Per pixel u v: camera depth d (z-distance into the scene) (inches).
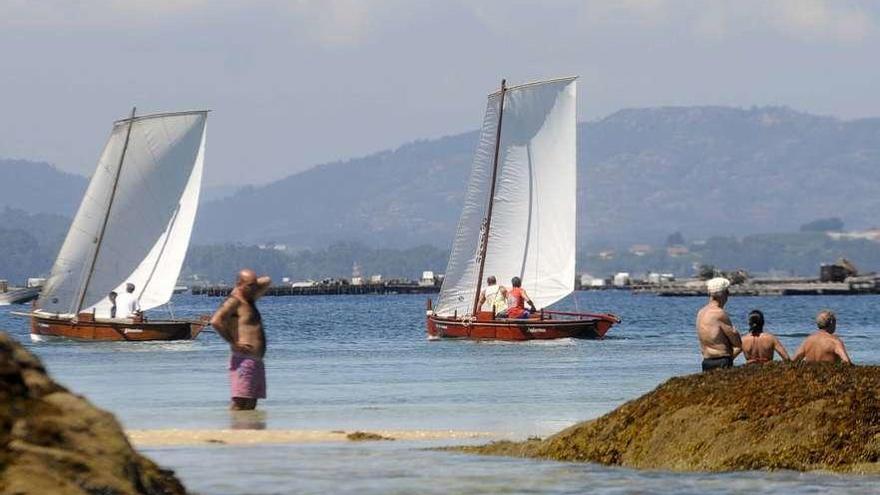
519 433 3511.3
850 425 2632.9
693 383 2849.4
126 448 1540.4
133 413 4188.0
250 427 3722.9
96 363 7175.2
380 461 2859.3
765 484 2481.5
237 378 4052.7
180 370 6555.1
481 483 2546.8
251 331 4040.4
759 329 3408.0
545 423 3843.5
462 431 3587.6
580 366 6628.9
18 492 1406.3
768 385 2758.4
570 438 2906.0
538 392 5014.8
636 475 2620.6
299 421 3895.2
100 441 1521.9
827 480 2513.5
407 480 2586.1
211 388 5344.5
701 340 3344.0
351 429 3651.6
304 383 5561.0
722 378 2834.6
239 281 4033.0
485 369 6456.7
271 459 2906.0
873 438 2610.7
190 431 3457.2
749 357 3395.7
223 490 2468.0
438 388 5246.1
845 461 2600.9
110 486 1472.7
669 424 2770.7
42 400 1528.1
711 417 2726.4
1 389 1503.4
